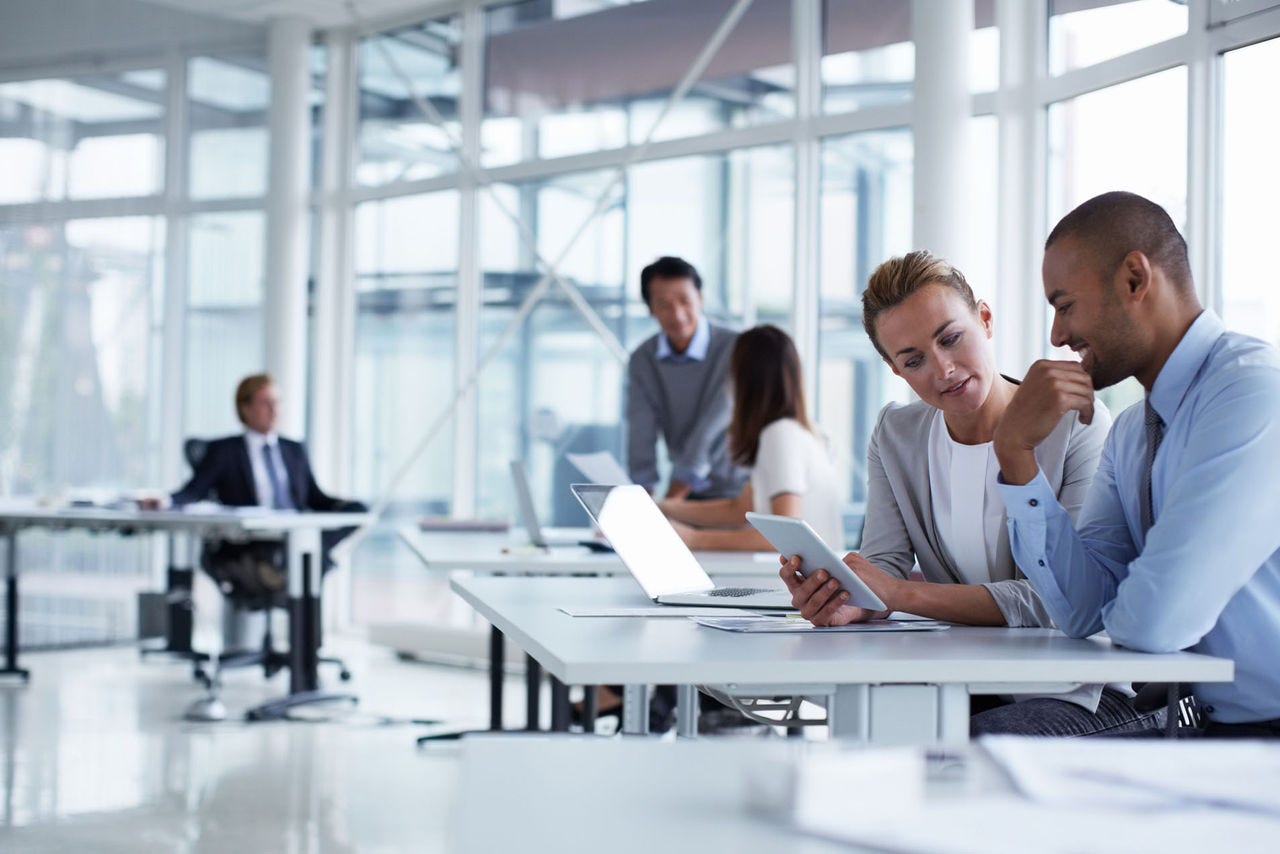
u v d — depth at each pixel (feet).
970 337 6.34
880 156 18.39
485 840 2.37
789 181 19.42
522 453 22.62
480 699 18.95
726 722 10.60
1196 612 5.07
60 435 24.88
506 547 12.44
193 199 25.48
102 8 24.88
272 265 24.43
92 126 25.26
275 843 11.53
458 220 23.61
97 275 25.20
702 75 20.40
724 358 14.75
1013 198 16.61
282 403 24.26
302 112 24.63
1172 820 2.33
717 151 20.13
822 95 19.01
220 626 23.15
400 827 12.10
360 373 25.13
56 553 23.94
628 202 21.22
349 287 25.26
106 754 15.07
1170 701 5.63
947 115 15.72
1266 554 5.18
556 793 2.68
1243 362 5.40
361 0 23.63
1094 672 4.82
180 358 25.57
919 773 2.70
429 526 15.53
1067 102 16.12
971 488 7.11
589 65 21.91
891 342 6.41
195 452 20.06
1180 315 5.56
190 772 14.23
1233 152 13.67
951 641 5.41
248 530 17.53
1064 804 2.45
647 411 15.15
